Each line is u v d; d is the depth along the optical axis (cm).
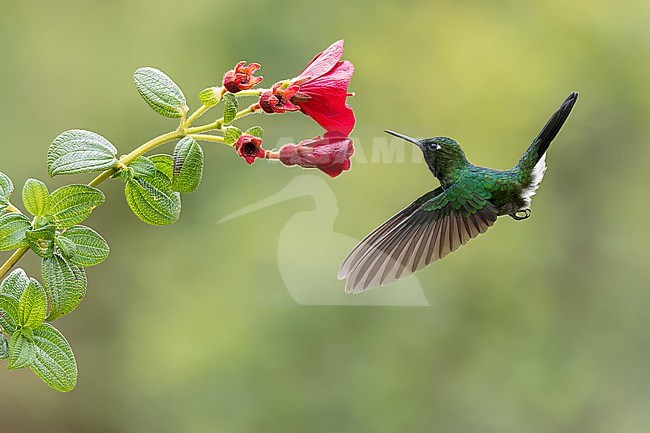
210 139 344
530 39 1341
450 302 1177
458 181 434
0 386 1269
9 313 339
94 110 1263
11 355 337
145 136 1263
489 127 1296
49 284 339
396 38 1319
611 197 1295
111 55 1277
